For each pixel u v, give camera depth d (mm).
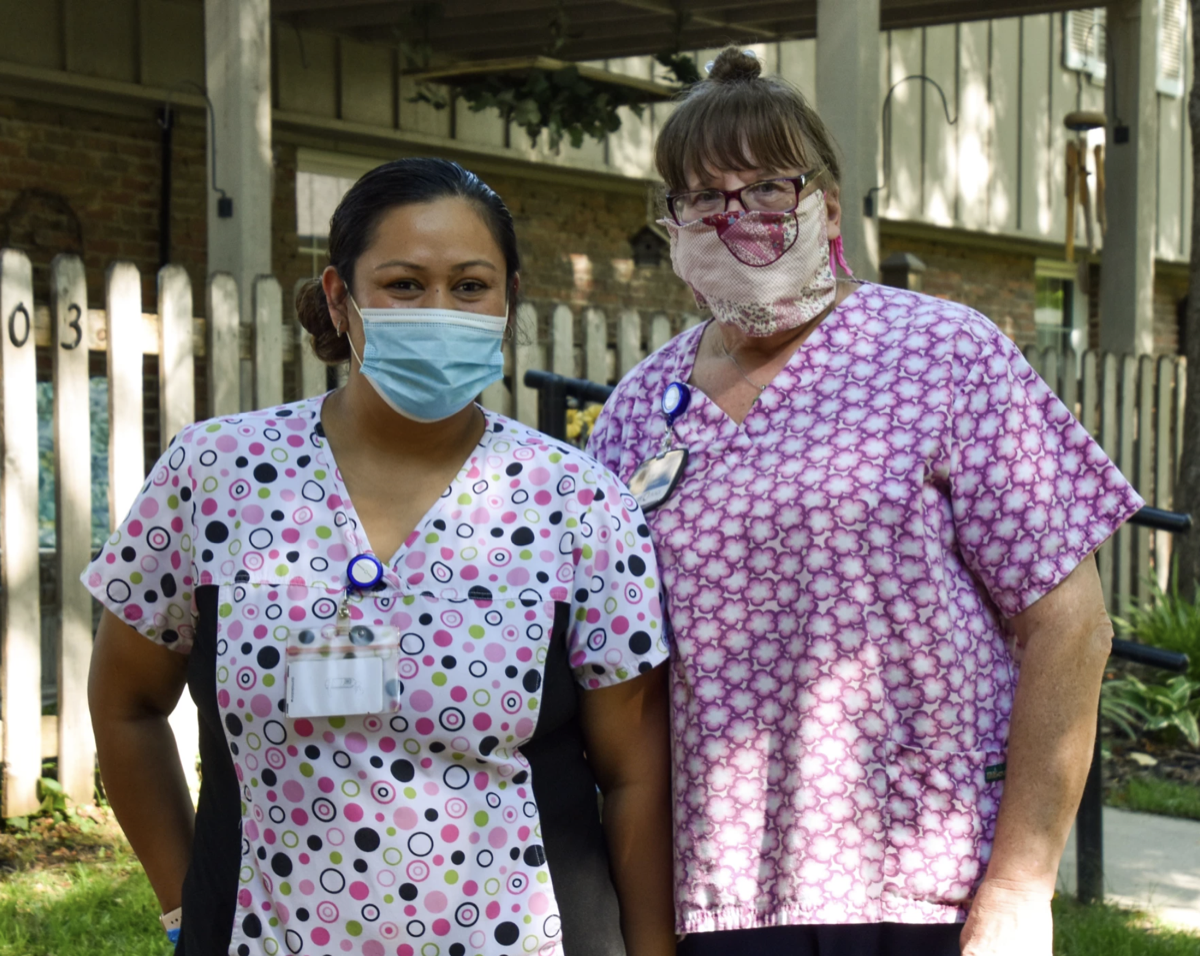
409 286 1629
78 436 4031
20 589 3971
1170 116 13094
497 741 1566
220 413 4273
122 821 1808
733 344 1913
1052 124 12359
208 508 1624
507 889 1574
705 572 1795
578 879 1678
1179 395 7457
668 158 1852
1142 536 7129
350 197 1668
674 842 1841
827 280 1835
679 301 10523
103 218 7391
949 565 1745
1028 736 1690
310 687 1521
